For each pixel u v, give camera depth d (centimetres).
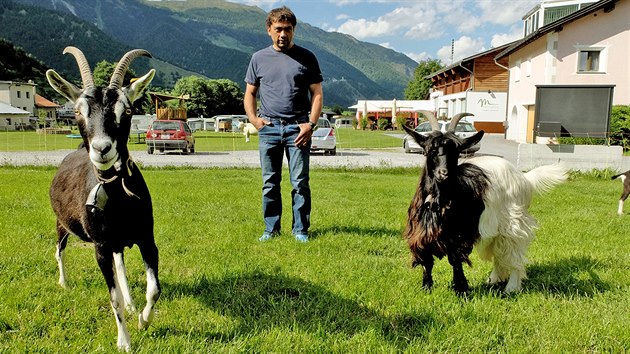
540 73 2897
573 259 605
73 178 417
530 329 405
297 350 363
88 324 403
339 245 657
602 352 366
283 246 645
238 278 511
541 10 3738
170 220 789
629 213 941
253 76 686
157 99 4328
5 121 7612
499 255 506
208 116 10081
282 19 643
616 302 460
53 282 493
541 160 1731
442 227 469
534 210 962
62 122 6800
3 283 481
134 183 370
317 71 680
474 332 393
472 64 4091
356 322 413
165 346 361
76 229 409
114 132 342
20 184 1177
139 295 467
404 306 449
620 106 2428
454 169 452
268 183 690
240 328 396
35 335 380
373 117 6794
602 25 2691
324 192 1143
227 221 793
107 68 8581
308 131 662
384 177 1496
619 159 1695
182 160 2011
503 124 3616
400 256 626
